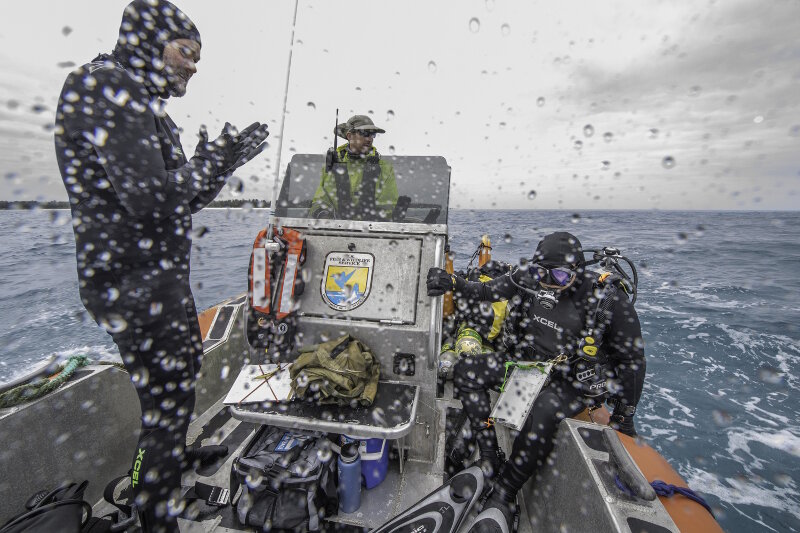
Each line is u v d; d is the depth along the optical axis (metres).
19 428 1.33
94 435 1.60
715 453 3.82
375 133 2.34
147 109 1.05
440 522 1.37
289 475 1.44
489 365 1.88
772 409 4.55
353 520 1.56
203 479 1.76
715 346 6.30
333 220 1.97
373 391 1.60
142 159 1.02
